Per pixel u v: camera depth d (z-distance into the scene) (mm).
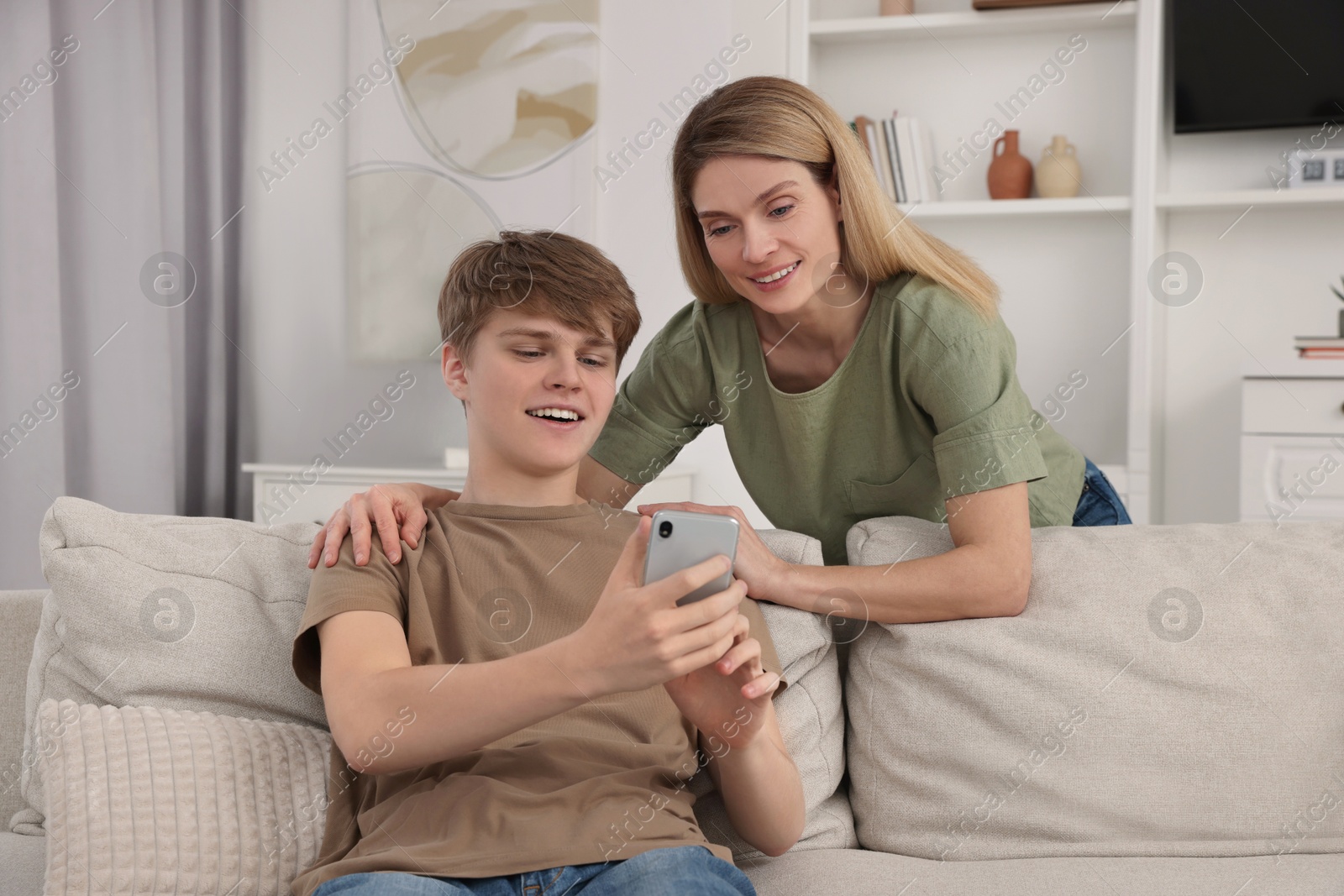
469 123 2746
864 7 2871
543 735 841
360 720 745
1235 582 1041
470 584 899
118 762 834
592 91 2719
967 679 1016
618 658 689
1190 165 2756
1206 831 962
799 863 953
